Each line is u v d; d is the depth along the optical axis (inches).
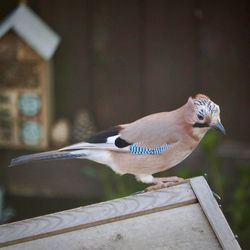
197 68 475.2
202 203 287.6
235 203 455.8
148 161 343.9
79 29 476.1
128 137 343.3
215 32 470.9
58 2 473.4
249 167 462.9
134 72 478.9
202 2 468.8
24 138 466.0
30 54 449.7
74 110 483.2
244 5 466.3
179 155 346.6
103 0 474.0
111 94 481.7
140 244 277.6
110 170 465.4
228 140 476.1
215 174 460.4
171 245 276.1
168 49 475.2
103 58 479.2
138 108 481.4
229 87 474.0
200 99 343.9
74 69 480.1
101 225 285.7
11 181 479.8
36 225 286.8
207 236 277.6
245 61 471.5
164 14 472.1
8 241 280.7
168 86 478.0
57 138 471.8
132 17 474.3
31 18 457.4
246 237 447.5
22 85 457.1
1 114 462.9
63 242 280.4
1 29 449.1
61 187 478.0
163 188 304.2
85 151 342.6
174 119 344.2
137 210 289.0
